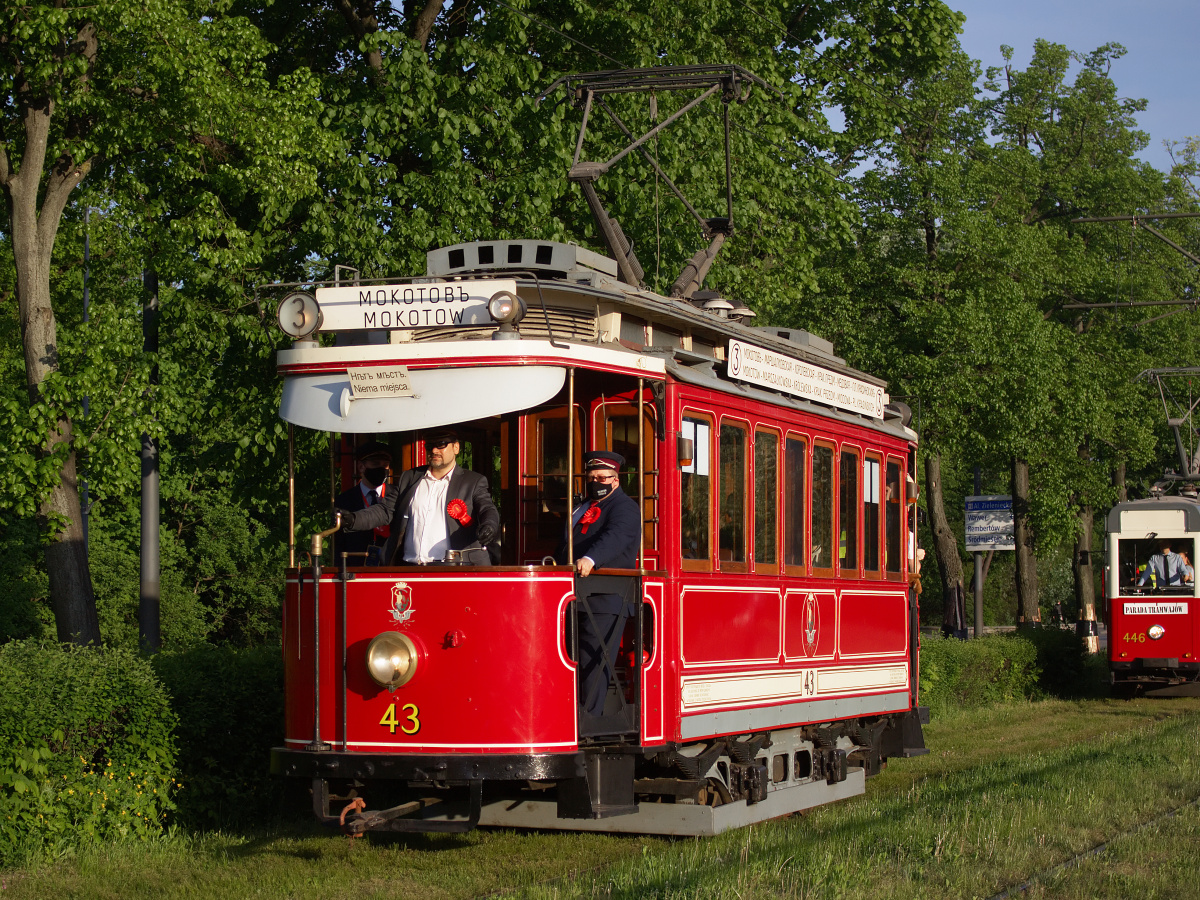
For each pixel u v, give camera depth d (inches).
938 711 783.1
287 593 331.3
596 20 715.4
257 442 621.3
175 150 609.3
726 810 368.8
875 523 512.4
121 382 588.1
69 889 298.7
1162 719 773.9
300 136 605.0
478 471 374.0
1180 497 1069.1
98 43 573.6
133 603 1390.3
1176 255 1694.1
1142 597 973.2
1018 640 922.7
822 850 317.7
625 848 355.9
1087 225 1533.0
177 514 1610.5
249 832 375.9
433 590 312.3
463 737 307.0
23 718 327.0
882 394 528.1
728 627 384.2
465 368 315.6
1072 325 1539.1
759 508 409.4
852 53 962.7
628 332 367.2
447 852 348.5
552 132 669.9
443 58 692.7
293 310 329.7
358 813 310.3
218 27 589.0
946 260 1090.7
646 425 354.3
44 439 553.6
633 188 695.7
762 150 795.4
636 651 337.1
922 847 323.9
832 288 1090.1
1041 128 1572.3
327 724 318.0
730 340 394.6
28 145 566.3
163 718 359.6
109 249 760.3
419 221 642.2
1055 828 357.7
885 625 515.5
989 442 1090.7
